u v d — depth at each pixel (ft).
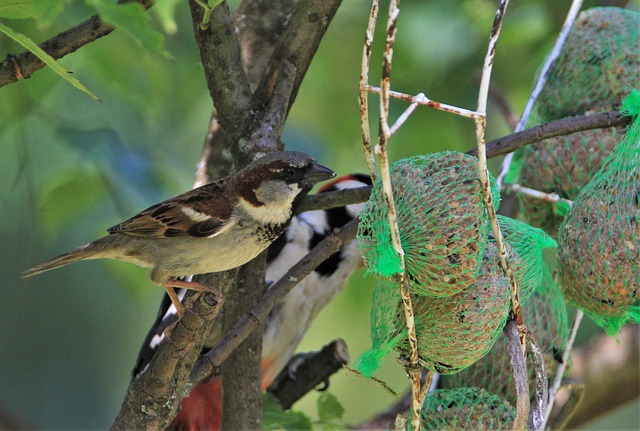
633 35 31.30
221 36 28.14
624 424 55.26
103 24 27.09
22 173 39.17
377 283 24.47
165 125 44.86
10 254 48.85
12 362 50.19
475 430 26.84
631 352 42.96
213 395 34.96
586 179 30.27
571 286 27.27
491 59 20.89
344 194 28.86
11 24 36.78
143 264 30.07
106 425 51.49
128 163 38.99
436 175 22.90
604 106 30.91
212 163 34.14
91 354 52.03
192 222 28.50
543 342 29.12
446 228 22.30
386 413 37.42
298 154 28.63
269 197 28.30
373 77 46.29
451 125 46.62
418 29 45.65
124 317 53.16
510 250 24.39
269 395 34.06
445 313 23.31
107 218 41.52
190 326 23.99
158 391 24.98
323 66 47.55
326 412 34.19
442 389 28.76
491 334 23.52
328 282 36.63
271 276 35.88
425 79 46.09
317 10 28.45
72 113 44.80
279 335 36.06
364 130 22.44
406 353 24.36
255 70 34.65
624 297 26.43
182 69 43.93
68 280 51.11
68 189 40.27
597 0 45.98
